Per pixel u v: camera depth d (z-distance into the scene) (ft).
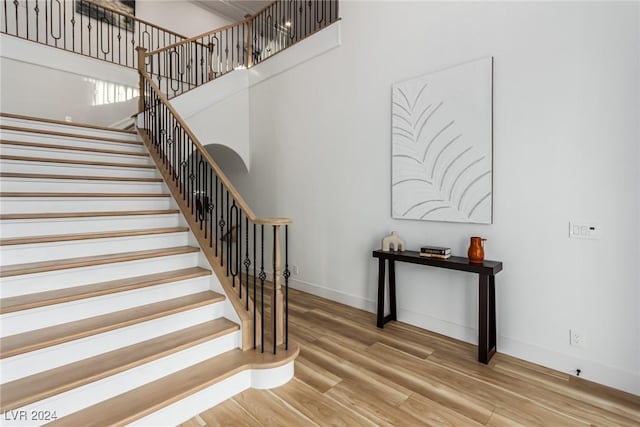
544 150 8.39
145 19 21.95
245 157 17.61
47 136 11.92
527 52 8.61
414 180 10.84
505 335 9.25
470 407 6.94
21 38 15.85
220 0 24.02
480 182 9.43
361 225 12.68
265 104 16.75
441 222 10.41
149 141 13.96
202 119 16.03
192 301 8.47
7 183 9.43
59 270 7.55
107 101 18.74
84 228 9.42
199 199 10.75
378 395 7.34
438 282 10.62
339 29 13.17
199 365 7.43
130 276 8.73
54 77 16.89
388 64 11.61
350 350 9.48
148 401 6.14
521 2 8.69
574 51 7.90
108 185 11.21
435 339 10.19
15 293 7.04
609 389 7.54
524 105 8.68
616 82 7.38
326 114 13.80
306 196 14.82
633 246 7.25
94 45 19.84
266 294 14.65
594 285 7.77
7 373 5.76
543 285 8.52
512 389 7.57
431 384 7.79
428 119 10.44
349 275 13.21
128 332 7.17
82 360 6.53
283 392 7.44
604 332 7.68
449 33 10.05
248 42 17.83
